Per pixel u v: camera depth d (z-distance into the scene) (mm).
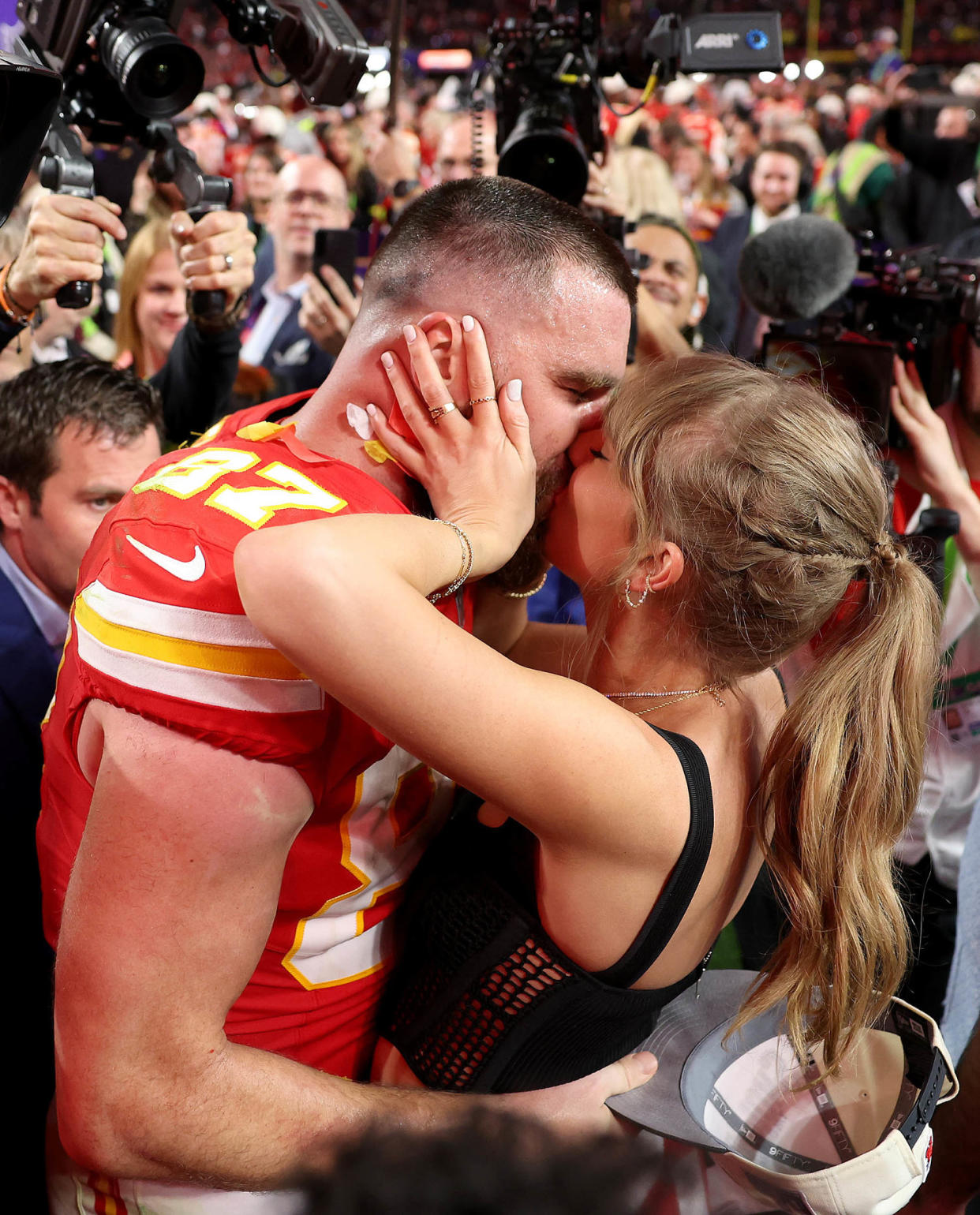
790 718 893
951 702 1647
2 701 1328
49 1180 1034
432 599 847
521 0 11789
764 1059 1001
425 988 981
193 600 774
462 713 731
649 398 928
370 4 11961
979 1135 1203
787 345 1602
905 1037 924
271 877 806
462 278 908
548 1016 915
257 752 771
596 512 960
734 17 1685
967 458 1787
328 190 2998
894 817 885
